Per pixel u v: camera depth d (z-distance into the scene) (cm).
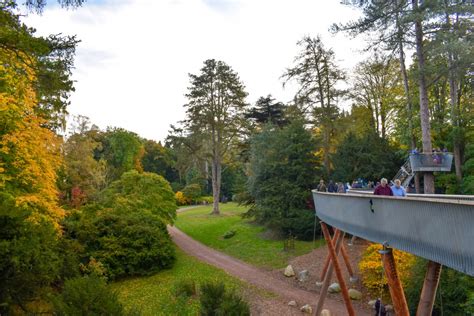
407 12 1833
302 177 2830
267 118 4253
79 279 888
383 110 3619
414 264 1606
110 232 2377
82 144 3559
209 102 4400
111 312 848
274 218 2814
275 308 1766
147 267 2389
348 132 3088
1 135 1347
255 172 3173
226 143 4519
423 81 1956
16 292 1038
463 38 1847
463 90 2717
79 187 3388
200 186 6975
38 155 1498
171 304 1798
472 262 561
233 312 1165
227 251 2928
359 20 1966
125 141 6431
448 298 1434
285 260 2492
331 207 1409
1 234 1062
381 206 908
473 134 2445
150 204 3058
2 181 1313
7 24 982
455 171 2572
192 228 3797
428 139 1934
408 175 2327
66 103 1250
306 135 2944
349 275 2098
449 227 623
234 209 5128
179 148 4450
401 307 851
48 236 1173
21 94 1363
